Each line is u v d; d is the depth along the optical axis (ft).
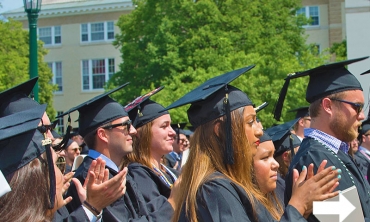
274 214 10.82
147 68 77.36
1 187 7.07
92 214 11.46
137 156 17.37
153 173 16.87
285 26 79.56
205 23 72.90
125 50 83.41
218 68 66.44
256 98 62.34
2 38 80.74
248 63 64.95
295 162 12.58
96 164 11.66
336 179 9.86
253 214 9.53
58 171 9.12
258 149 11.55
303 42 81.05
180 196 10.34
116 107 15.60
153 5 80.18
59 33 124.77
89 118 15.51
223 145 10.14
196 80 66.13
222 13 74.74
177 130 32.58
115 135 15.30
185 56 72.23
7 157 8.20
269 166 11.58
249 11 74.90
